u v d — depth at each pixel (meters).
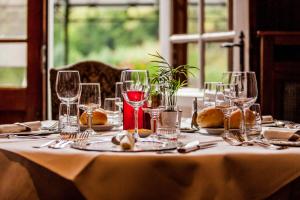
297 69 3.15
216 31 3.64
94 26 9.41
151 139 1.61
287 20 3.37
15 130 1.76
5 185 1.42
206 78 3.69
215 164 1.30
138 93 1.57
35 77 3.48
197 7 3.69
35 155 1.34
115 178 1.29
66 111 1.86
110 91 2.98
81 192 1.28
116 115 2.06
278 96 3.16
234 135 1.63
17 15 3.53
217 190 1.29
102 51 9.48
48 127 1.91
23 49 3.53
